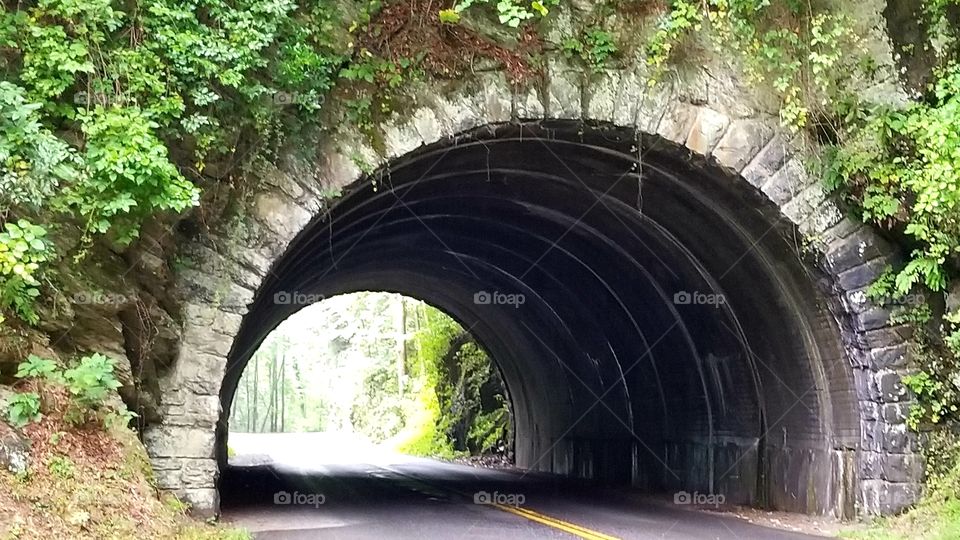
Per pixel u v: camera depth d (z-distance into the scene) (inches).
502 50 453.1
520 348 1076.5
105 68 353.7
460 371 1448.1
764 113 491.2
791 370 571.5
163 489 387.9
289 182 417.7
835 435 533.3
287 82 406.9
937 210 450.9
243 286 408.8
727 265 581.0
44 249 303.7
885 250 501.7
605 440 898.7
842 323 510.9
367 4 435.8
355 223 606.2
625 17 473.4
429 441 1572.3
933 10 491.8
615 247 685.9
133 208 351.3
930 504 477.4
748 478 629.9
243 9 389.4
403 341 2207.2
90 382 321.4
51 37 342.3
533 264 823.1
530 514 558.3
